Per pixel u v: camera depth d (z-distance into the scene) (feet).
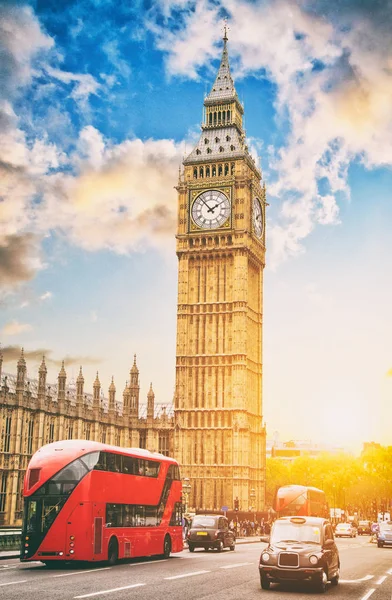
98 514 145.48
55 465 144.46
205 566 149.28
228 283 442.09
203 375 433.89
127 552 157.07
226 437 422.41
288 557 110.32
